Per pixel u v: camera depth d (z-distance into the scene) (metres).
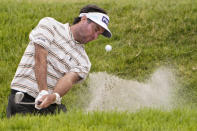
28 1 27.14
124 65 19.27
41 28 9.25
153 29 22.31
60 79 9.27
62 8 25.22
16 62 18.41
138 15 24.03
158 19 23.44
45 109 9.70
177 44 21.22
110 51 20.27
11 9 24.03
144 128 8.45
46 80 9.02
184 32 22.11
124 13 24.64
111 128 8.59
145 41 21.52
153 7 25.19
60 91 9.12
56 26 9.36
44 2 27.08
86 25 9.31
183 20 23.05
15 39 20.47
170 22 22.94
